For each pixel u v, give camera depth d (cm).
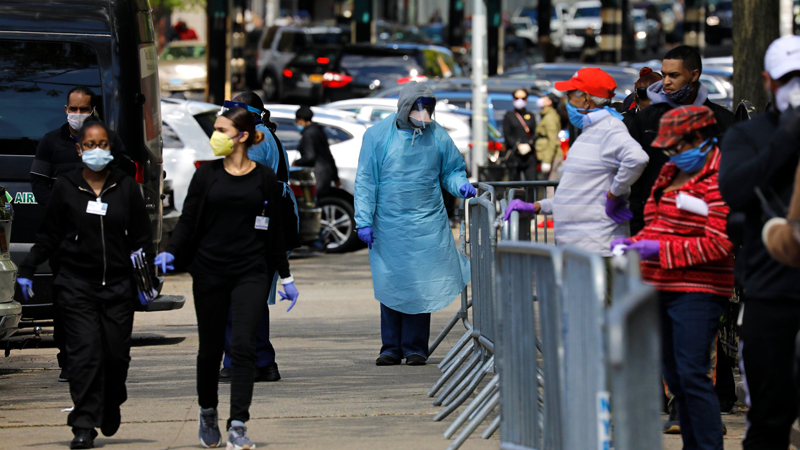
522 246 1584
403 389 2677
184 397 2589
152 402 2539
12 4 3350
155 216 3553
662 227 1858
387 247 2945
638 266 1315
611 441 1870
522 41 16188
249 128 2052
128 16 3384
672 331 1923
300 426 2305
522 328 1644
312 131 5372
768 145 1512
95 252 2094
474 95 6494
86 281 2102
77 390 2077
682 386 1897
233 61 12306
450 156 2973
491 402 2086
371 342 3366
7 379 2842
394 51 9650
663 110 2239
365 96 9481
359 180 2947
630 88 7581
